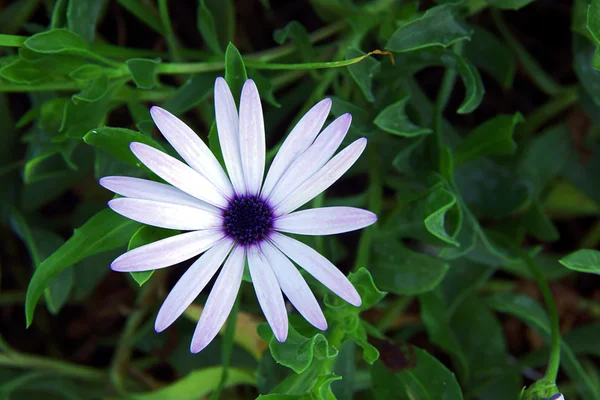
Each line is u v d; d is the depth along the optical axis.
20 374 0.39
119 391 0.39
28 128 0.41
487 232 0.38
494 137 0.35
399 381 0.34
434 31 0.33
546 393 0.31
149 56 0.37
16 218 0.38
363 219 0.30
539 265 0.39
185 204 0.30
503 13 0.42
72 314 0.43
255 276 0.31
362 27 0.36
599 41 0.32
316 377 0.32
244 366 0.37
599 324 0.39
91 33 0.34
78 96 0.32
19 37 0.32
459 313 0.38
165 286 0.39
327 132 0.30
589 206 0.41
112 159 0.34
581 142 0.40
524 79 0.43
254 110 0.30
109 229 0.31
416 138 0.35
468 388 0.38
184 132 0.30
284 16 0.43
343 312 0.32
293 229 0.31
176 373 0.42
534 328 0.38
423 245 0.40
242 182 0.31
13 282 0.43
